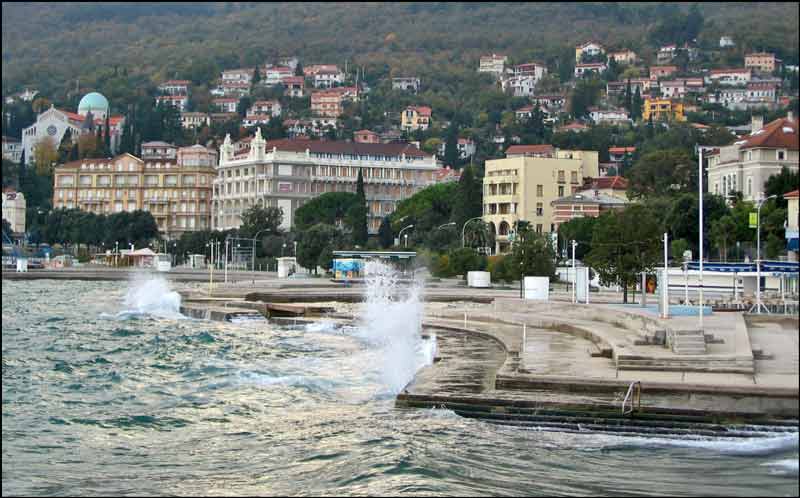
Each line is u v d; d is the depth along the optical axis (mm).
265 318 106562
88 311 124438
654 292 107562
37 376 66500
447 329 84062
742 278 91750
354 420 50312
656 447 43156
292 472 41906
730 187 135875
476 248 191625
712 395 45688
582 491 38125
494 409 48375
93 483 40875
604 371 52000
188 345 83688
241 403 55719
